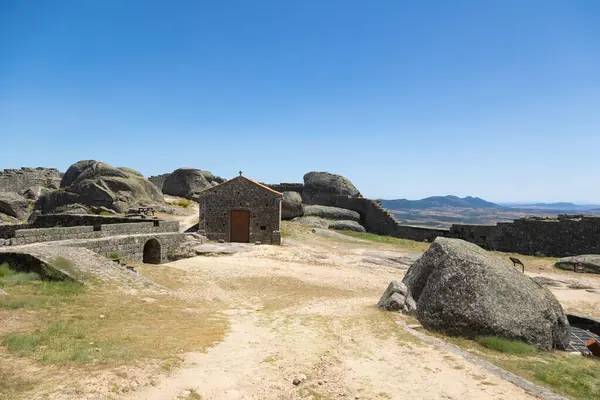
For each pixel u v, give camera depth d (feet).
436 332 39.50
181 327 37.01
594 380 29.55
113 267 57.41
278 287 64.85
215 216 116.06
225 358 29.09
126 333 32.42
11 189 161.07
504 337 37.37
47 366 23.47
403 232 139.44
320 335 37.24
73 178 155.02
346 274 79.66
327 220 149.48
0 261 51.42
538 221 107.76
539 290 41.86
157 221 96.12
